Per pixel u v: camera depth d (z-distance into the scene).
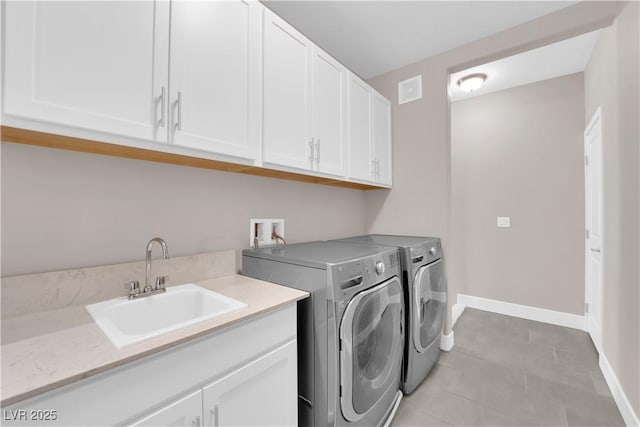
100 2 0.86
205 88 1.12
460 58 2.21
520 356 2.20
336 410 1.15
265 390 1.03
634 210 1.48
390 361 1.51
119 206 1.18
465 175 3.35
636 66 1.44
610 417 1.55
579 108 2.71
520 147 3.01
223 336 0.90
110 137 0.89
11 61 0.71
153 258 1.28
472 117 3.30
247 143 1.28
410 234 2.48
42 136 0.86
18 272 0.95
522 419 1.54
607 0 1.69
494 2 1.74
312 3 1.72
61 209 1.04
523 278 3.00
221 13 1.18
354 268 1.27
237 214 1.65
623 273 1.63
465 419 1.54
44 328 0.85
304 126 1.59
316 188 2.23
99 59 0.85
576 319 2.71
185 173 1.41
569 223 2.76
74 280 1.04
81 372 0.62
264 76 1.36
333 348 1.15
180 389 0.79
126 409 0.70
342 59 2.39
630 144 1.53
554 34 1.83
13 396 0.54
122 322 1.05
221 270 1.52
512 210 3.06
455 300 3.03
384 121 2.45
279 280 1.37
